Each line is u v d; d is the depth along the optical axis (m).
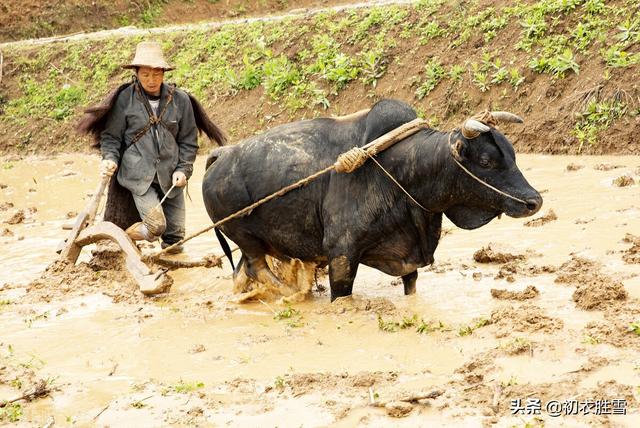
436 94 16.58
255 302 8.66
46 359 7.48
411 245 7.86
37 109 22.94
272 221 8.30
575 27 15.71
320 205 8.04
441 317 7.53
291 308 8.23
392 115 7.75
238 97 19.89
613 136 13.58
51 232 12.60
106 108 10.08
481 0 17.70
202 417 6.09
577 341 6.44
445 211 7.68
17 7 29.44
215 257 9.52
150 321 8.27
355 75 18.06
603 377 5.86
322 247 8.24
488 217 7.44
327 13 20.64
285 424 5.84
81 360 7.40
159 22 31.02
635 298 7.22
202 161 17.64
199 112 10.67
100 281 9.65
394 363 6.66
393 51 17.91
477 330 7.04
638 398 5.54
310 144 8.12
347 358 6.86
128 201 10.67
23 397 6.64
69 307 8.91
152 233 9.82
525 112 15.05
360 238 7.84
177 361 7.20
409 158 7.54
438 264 9.12
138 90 10.21
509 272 8.54
